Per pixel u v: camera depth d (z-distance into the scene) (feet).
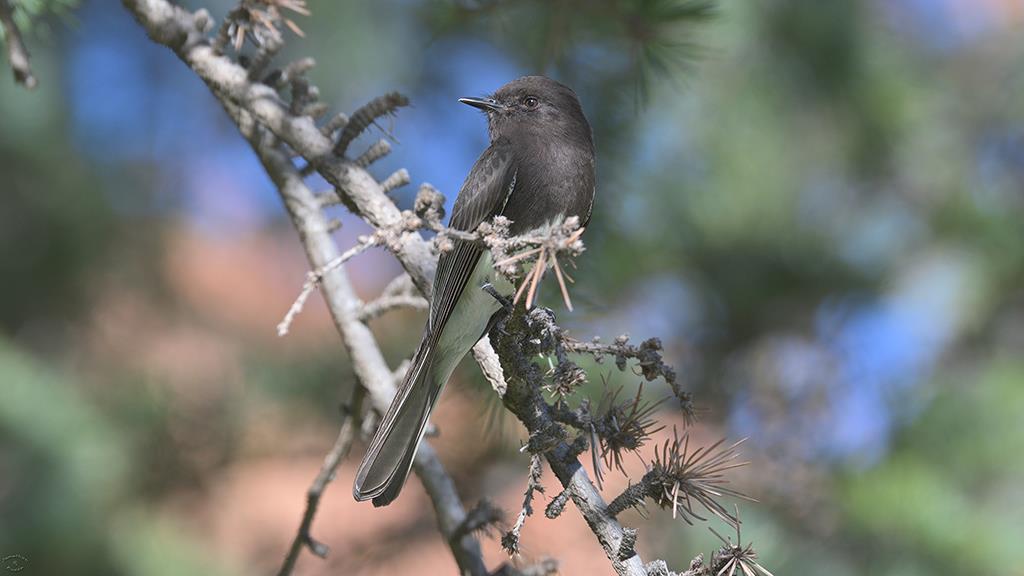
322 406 37.73
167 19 23.15
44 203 38.11
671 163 38.86
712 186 39.99
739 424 40.14
